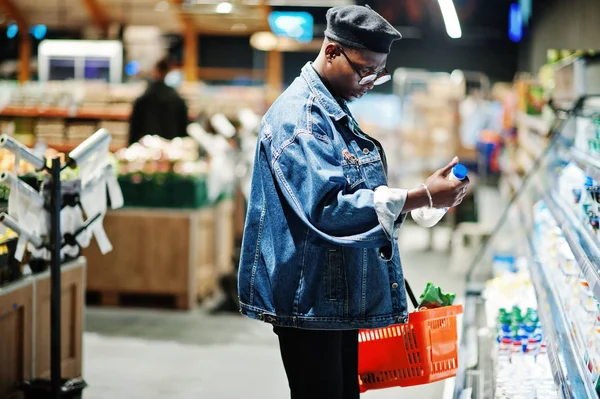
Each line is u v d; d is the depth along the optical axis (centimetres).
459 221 1084
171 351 572
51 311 374
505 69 2125
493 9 2097
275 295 262
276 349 582
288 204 260
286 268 260
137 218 702
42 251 376
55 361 374
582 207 363
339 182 247
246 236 272
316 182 246
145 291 706
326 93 263
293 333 268
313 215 248
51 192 373
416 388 487
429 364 292
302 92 264
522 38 1753
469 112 1608
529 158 743
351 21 258
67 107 1007
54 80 1163
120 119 1013
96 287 709
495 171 1544
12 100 1016
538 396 328
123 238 704
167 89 850
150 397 465
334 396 267
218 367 532
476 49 2127
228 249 820
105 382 493
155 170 701
